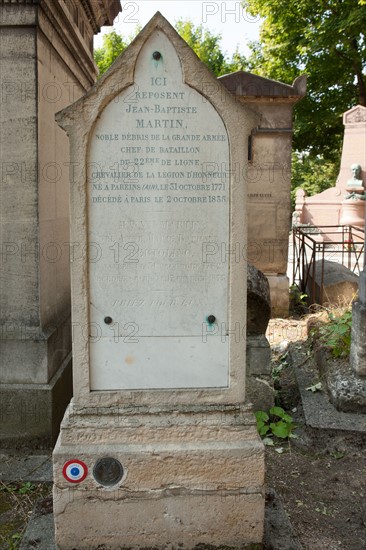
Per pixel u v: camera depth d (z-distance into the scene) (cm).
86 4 555
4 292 386
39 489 341
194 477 273
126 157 269
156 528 275
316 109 2291
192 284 278
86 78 580
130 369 280
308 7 1925
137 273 276
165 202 273
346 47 2017
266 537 284
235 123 269
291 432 411
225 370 283
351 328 460
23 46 369
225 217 275
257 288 423
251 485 275
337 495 340
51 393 384
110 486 271
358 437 385
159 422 274
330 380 439
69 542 273
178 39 263
